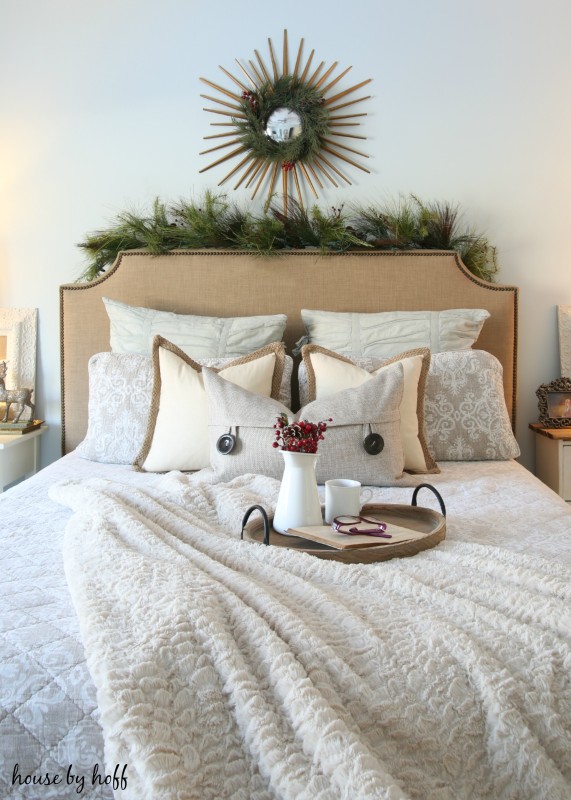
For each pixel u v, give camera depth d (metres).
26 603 1.19
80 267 3.27
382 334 2.91
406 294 3.10
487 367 2.71
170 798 0.80
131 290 3.12
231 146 3.23
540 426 3.15
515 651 1.04
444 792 0.91
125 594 1.12
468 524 1.75
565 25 3.18
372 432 2.23
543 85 3.20
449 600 1.16
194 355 2.88
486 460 2.66
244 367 2.54
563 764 0.95
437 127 3.22
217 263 3.11
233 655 0.97
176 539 1.44
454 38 3.19
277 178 3.24
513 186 3.23
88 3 3.21
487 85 3.20
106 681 0.90
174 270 3.11
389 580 1.25
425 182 3.24
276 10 3.18
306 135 3.18
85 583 1.18
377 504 1.79
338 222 3.10
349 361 2.59
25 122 3.25
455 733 0.95
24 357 3.28
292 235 3.13
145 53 3.21
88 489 1.72
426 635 1.05
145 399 2.62
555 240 3.24
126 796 0.82
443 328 2.90
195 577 1.17
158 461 2.41
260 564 1.31
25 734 0.94
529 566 1.33
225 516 1.75
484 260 3.19
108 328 3.13
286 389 2.68
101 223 3.26
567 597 1.17
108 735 0.86
